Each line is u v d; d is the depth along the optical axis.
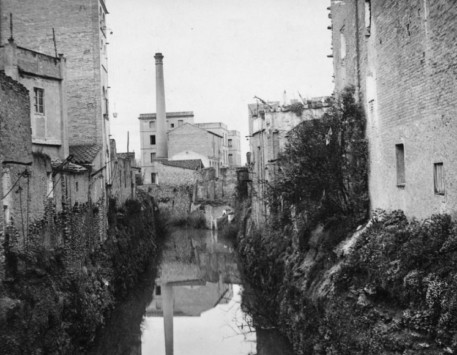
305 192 21.80
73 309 19.44
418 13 14.32
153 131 88.56
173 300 34.69
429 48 13.71
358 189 20.34
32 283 16.41
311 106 34.56
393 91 16.61
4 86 16.20
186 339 26.52
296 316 19.91
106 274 27.28
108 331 24.81
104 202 30.80
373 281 13.88
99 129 32.66
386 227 15.73
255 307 27.25
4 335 13.55
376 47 18.28
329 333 15.73
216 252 51.44
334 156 20.86
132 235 38.34
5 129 16.27
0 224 15.36
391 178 17.11
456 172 12.48
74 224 23.44
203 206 70.75
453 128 12.54
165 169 73.12
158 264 46.03
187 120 90.50
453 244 11.66
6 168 16.30
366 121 20.20
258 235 36.81
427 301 11.16
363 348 13.19
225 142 96.06
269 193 30.44
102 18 35.25
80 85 33.00
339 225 20.12
